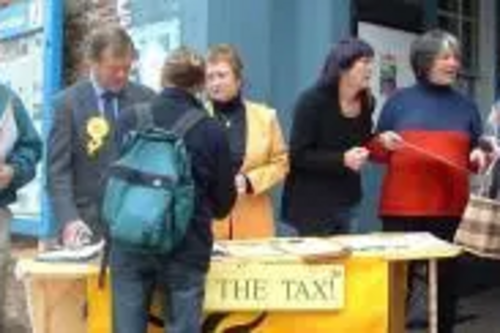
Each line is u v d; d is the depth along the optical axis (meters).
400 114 6.63
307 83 8.10
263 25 8.09
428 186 6.59
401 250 5.73
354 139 6.43
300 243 6.01
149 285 5.29
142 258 5.20
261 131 6.32
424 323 7.71
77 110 6.12
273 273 5.68
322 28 8.09
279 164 6.37
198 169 5.21
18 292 7.47
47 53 9.40
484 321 8.49
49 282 5.82
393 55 8.90
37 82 9.73
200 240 5.25
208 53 6.47
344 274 5.69
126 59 6.01
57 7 9.38
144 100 6.23
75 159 6.14
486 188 6.23
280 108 8.13
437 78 6.57
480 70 10.20
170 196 5.06
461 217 6.57
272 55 8.12
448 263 6.68
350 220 6.66
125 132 5.31
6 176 6.10
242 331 5.70
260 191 6.26
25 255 8.91
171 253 5.18
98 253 5.79
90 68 6.59
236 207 6.32
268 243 6.10
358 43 6.32
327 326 5.71
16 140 6.20
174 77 5.31
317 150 6.36
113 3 9.12
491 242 6.04
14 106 6.24
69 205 6.07
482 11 10.22
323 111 6.34
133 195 5.08
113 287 5.29
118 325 5.26
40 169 9.07
